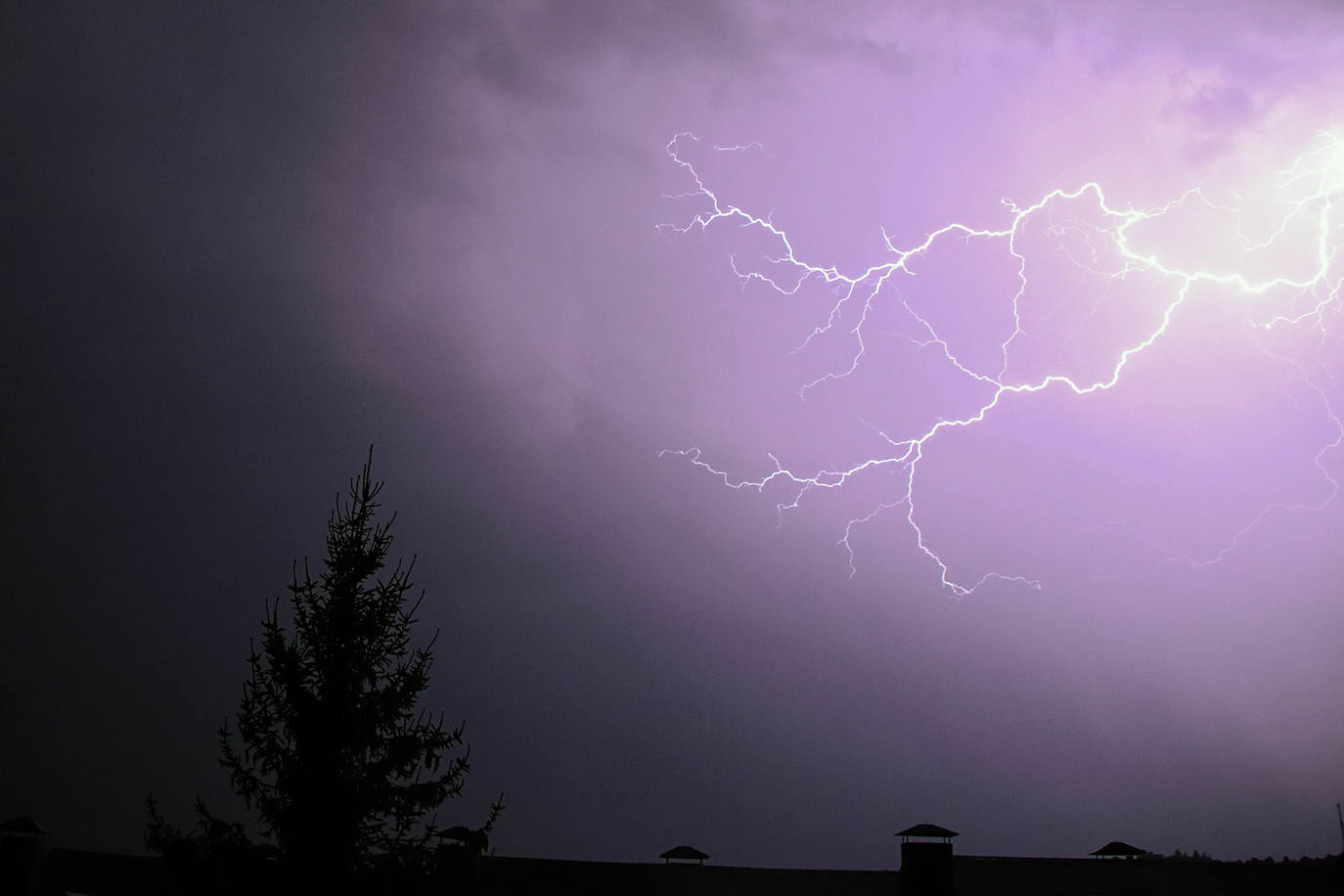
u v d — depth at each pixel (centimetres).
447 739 670
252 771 635
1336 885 1079
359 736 637
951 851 1134
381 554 693
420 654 680
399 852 642
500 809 707
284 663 647
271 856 625
